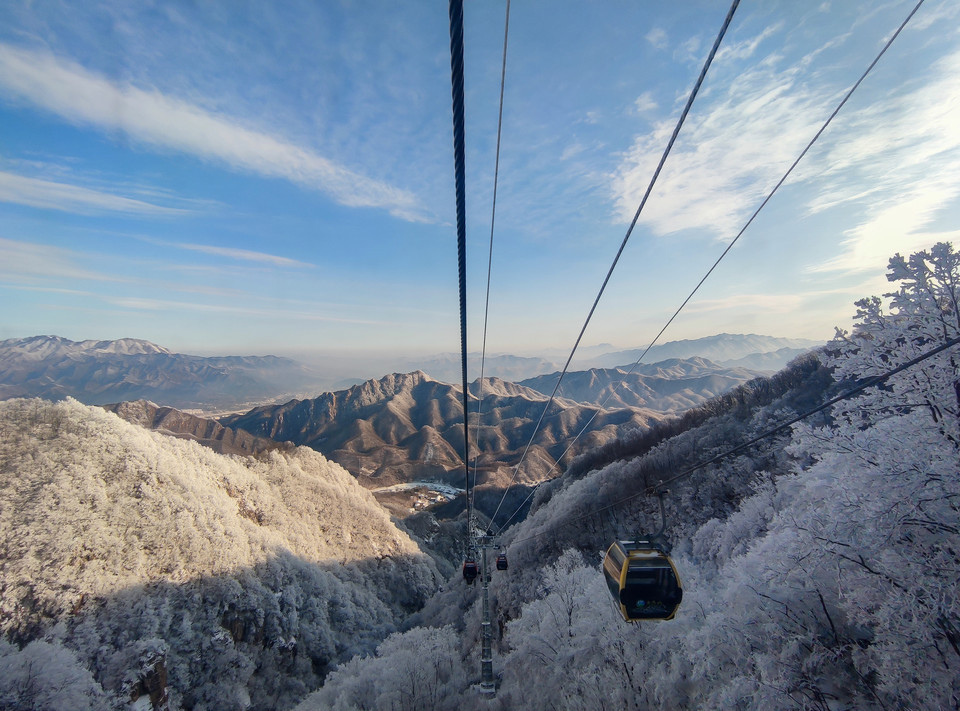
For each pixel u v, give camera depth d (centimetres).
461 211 603
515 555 6166
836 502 1409
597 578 3128
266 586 6525
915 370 1430
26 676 3547
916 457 1312
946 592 1193
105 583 5019
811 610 1673
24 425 6312
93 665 4384
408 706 3641
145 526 5869
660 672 2227
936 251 1384
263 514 8462
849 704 1427
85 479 5891
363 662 4619
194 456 8481
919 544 1328
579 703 2577
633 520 5428
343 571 8562
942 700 1172
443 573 11706
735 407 7756
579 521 5978
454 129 504
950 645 1250
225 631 5506
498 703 3120
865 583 1370
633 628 2561
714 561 3209
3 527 4997
